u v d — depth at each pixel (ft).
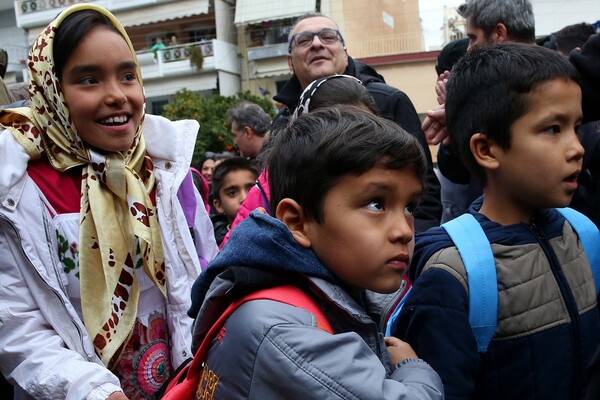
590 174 7.30
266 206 6.68
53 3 69.41
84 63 5.54
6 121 5.70
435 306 4.58
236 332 3.46
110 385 4.88
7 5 76.38
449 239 4.90
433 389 3.56
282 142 3.90
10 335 5.18
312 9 57.82
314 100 6.30
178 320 6.15
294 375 3.20
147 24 66.49
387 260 3.51
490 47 5.17
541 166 4.67
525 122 4.69
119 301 5.65
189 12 61.67
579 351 4.81
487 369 4.70
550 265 4.87
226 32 62.69
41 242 5.36
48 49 5.52
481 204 5.72
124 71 5.78
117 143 5.80
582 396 4.77
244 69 63.41
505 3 9.31
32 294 5.30
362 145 3.45
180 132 6.73
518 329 4.67
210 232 7.12
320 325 3.49
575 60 6.67
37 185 5.59
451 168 8.29
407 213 3.71
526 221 5.03
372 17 63.41
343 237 3.52
